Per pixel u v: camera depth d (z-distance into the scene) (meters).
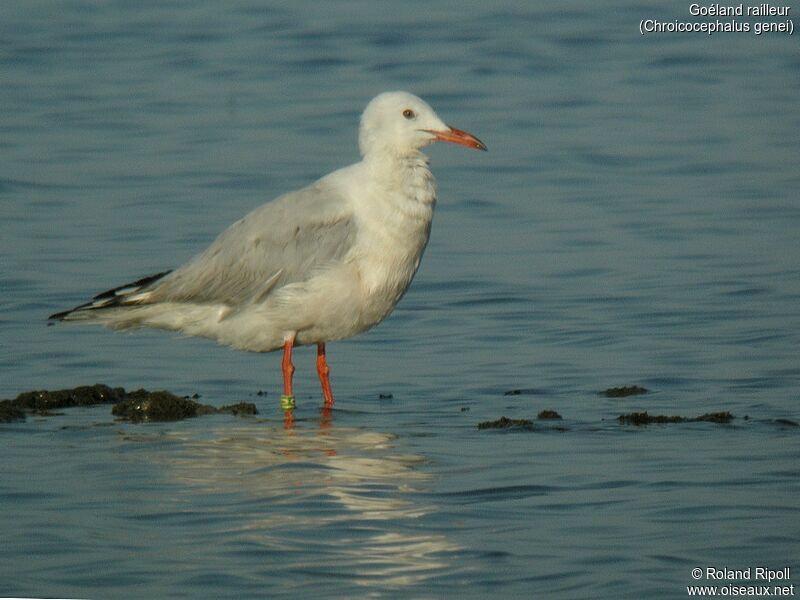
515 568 9.97
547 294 18.67
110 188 23.78
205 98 29.75
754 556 10.10
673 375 15.29
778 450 12.51
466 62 32.38
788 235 21.05
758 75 31.19
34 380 15.59
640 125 27.73
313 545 10.41
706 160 25.39
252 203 22.84
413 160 14.45
